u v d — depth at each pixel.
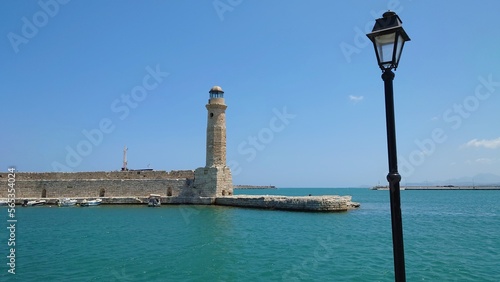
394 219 6.26
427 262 20.16
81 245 26.02
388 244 25.75
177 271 18.58
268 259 21.11
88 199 63.56
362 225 36.47
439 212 61.22
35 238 29.33
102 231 33.03
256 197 56.66
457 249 24.03
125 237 29.48
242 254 22.52
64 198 64.31
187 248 24.58
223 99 62.72
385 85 6.46
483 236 30.53
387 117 6.40
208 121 62.47
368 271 18.31
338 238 28.34
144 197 63.12
